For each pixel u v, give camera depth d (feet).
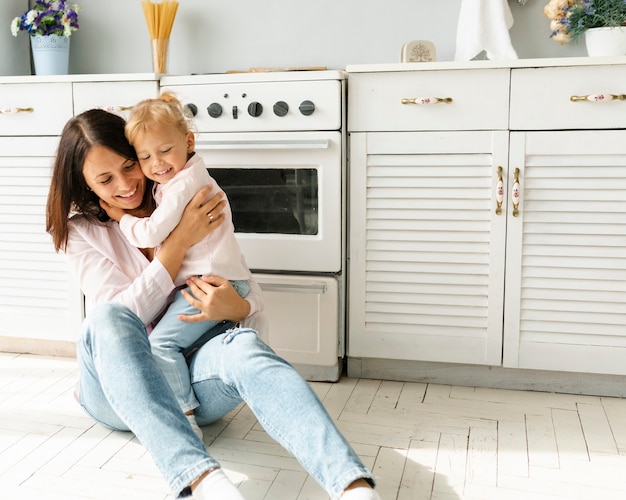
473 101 6.66
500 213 6.75
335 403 6.67
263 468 5.36
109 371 4.55
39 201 7.75
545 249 6.74
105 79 7.38
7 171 7.79
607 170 6.51
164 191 5.56
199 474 4.12
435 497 4.90
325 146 6.76
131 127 5.36
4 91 7.70
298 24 8.54
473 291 6.93
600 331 6.74
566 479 5.17
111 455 5.55
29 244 7.87
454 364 7.19
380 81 6.81
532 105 6.56
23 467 5.34
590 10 7.20
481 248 6.86
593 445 5.74
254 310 5.90
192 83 7.16
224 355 5.02
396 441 5.82
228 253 5.77
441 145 6.78
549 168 6.62
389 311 7.14
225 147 6.98
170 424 4.33
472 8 7.57
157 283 5.48
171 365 5.28
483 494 4.95
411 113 6.79
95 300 5.70
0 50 8.68
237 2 8.68
